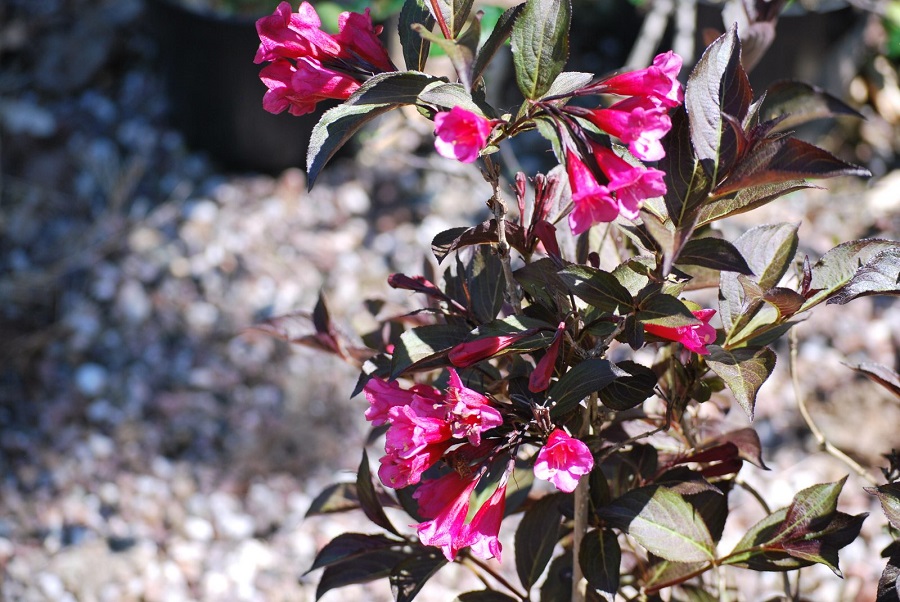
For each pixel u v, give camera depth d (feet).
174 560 5.32
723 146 2.34
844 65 7.89
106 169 7.62
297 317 2.99
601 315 2.46
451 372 2.33
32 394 6.26
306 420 6.12
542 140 7.79
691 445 2.79
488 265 2.63
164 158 7.75
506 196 6.12
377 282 6.95
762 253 2.59
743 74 2.34
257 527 5.60
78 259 6.98
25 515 5.57
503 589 5.06
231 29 7.04
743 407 2.39
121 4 8.49
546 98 2.32
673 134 2.36
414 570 2.71
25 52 8.36
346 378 6.35
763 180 2.33
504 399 2.66
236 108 7.36
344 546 2.80
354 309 6.73
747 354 2.49
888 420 5.82
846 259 2.56
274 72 2.43
